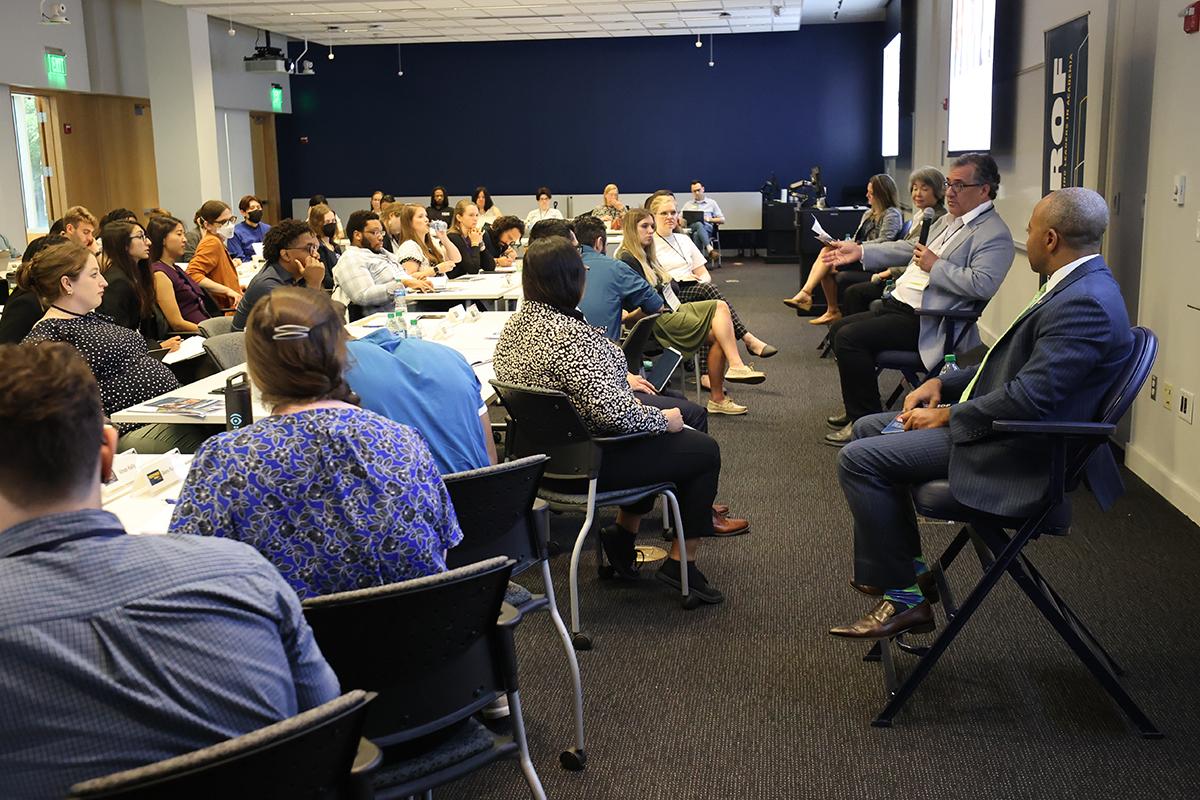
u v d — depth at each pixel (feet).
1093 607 11.41
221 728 4.06
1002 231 15.52
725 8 46.98
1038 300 9.25
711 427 19.86
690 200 58.29
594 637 11.09
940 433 9.70
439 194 49.88
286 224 16.88
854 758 8.66
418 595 5.50
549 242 10.71
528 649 10.86
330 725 4.15
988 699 9.55
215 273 25.11
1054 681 9.83
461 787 8.36
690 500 11.61
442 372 8.46
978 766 8.47
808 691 9.83
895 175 49.03
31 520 3.91
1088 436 8.43
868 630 9.73
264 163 59.26
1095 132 17.92
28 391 3.84
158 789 3.71
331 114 60.44
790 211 52.70
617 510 15.16
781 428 19.65
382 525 5.84
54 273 12.16
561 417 10.42
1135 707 8.87
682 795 8.20
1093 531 13.70
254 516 5.65
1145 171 16.14
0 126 38.37
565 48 58.44
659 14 48.65
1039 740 8.83
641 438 11.06
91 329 12.27
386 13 47.29
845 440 18.22
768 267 51.42
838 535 13.99
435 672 5.93
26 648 3.73
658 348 20.56
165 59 45.98
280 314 5.87
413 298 21.54
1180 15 14.40
